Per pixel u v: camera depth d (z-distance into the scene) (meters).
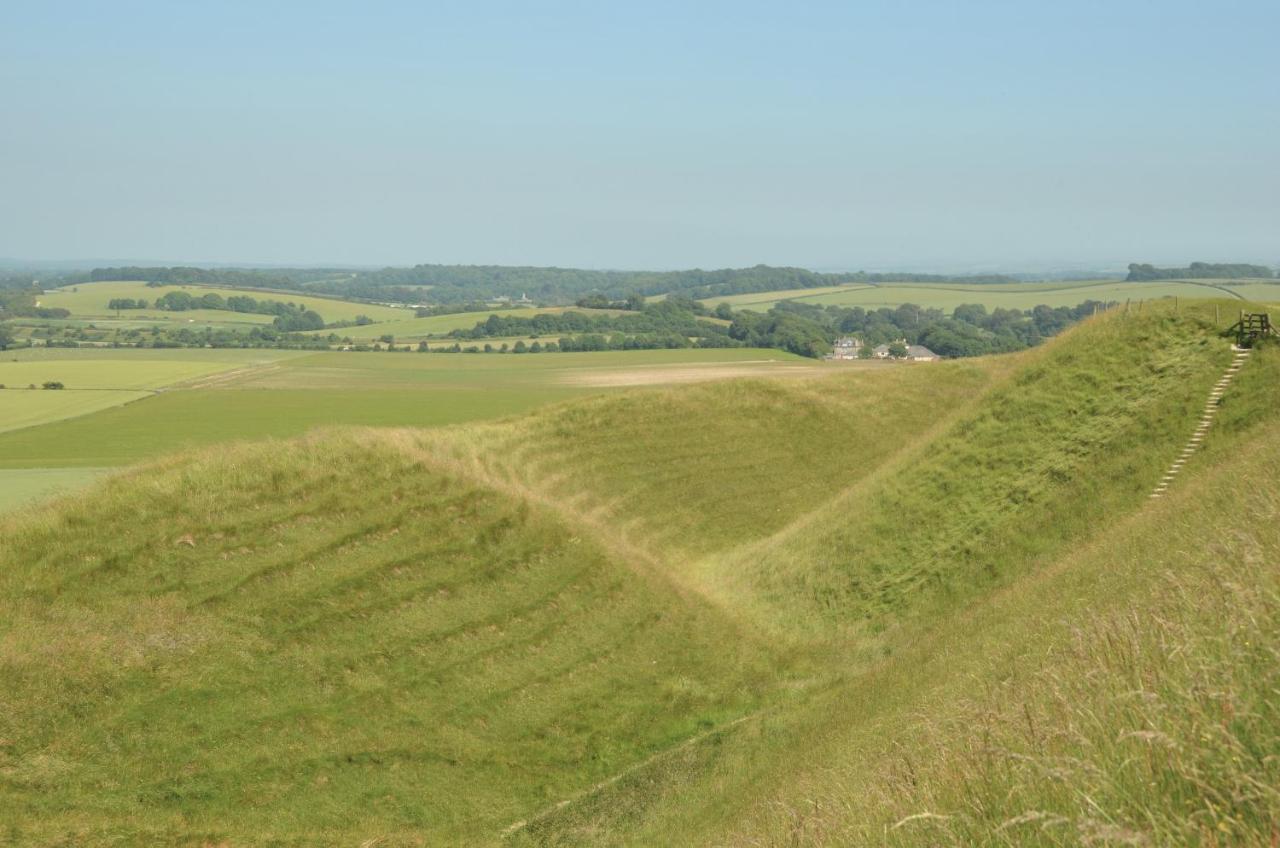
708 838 23.14
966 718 14.45
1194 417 42.50
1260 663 9.27
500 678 33.03
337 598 33.91
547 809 28.16
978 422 48.88
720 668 36.59
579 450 57.59
